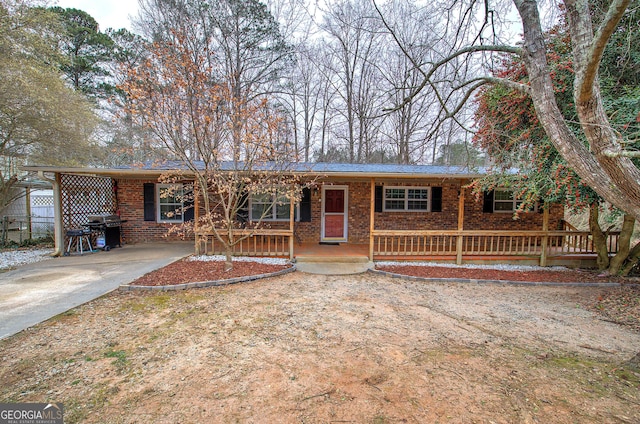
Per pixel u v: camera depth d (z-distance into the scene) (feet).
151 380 8.71
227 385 8.55
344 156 57.57
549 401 8.06
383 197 32.19
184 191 28.48
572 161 10.24
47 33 30.09
